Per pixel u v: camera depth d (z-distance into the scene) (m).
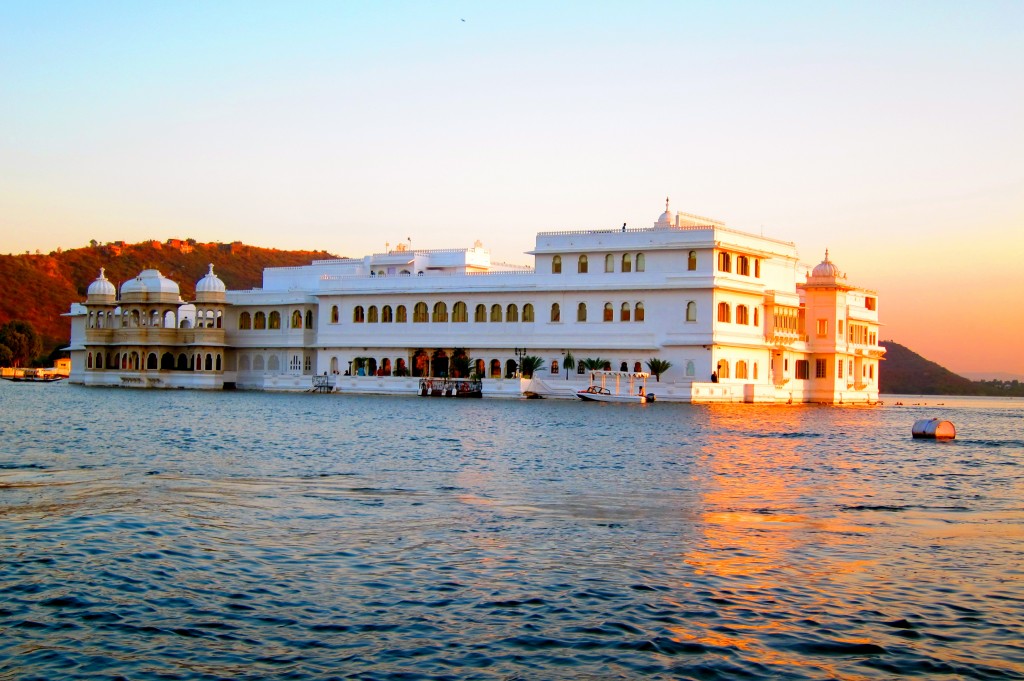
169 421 75.50
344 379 134.75
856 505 38.53
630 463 50.72
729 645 21.61
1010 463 54.09
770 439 67.25
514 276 129.50
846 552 29.73
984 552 29.91
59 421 74.31
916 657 21.05
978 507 38.34
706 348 116.69
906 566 28.06
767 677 20.03
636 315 121.12
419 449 56.22
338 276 145.88
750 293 121.75
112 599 24.33
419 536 31.27
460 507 36.56
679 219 124.50
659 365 118.00
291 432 66.56
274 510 35.53
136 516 33.97
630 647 21.44
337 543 30.19
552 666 20.45
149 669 20.25
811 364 133.25
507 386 122.50
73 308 168.12
